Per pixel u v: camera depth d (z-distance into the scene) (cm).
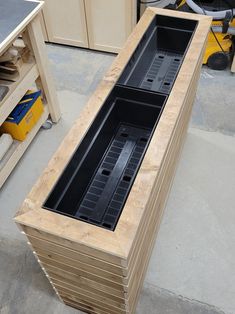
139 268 110
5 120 177
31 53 184
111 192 120
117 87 122
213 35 231
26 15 162
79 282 107
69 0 244
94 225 81
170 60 162
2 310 142
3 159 179
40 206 85
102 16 247
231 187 179
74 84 246
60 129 216
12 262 155
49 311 141
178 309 140
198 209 170
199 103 227
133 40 139
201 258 153
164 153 97
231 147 199
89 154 113
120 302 109
